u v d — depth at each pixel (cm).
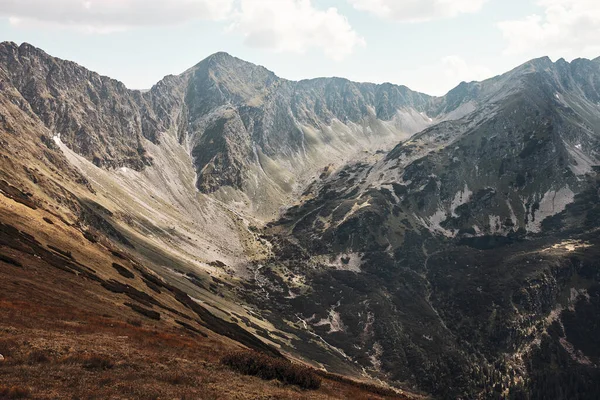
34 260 6066
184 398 2491
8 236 6544
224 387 2977
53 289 5225
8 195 9588
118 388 2455
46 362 2672
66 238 8731
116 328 4319
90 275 6975
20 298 4372
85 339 3472
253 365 3794
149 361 3209
